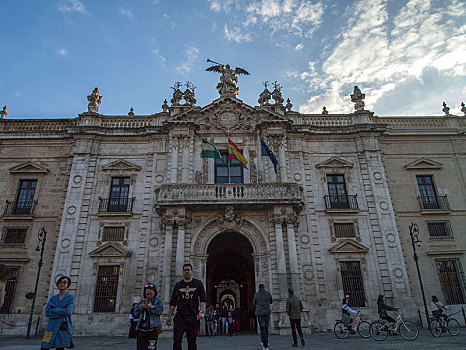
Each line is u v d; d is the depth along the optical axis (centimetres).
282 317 1830
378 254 2119
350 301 2016
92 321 1922
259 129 2383
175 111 2445
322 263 2086
